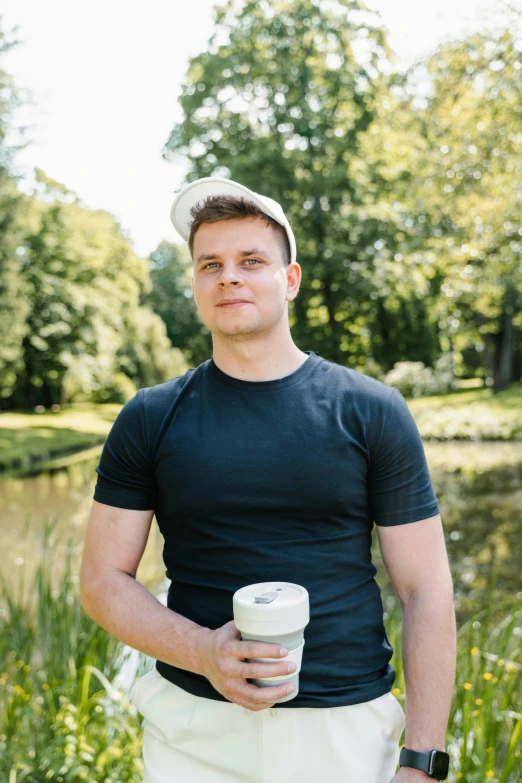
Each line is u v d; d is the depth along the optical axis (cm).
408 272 1794
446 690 131
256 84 1883
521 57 870
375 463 138
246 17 1894
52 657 296
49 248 2894
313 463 133
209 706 134
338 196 1864
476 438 1722
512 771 227
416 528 138
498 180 955
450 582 139
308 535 133
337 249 1880
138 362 4000
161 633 129
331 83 1847
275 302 140
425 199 1038
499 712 234
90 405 3734
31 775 233
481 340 2622
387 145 1133
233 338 139
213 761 133
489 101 910
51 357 2931
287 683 116
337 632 131
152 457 142
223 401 140
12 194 2141
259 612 113
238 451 135
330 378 142
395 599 507
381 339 2533
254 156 1773
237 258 138
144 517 146
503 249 1069
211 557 135
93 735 257
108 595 138
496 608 536
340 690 130
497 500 973
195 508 135
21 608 348
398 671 252
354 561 136
